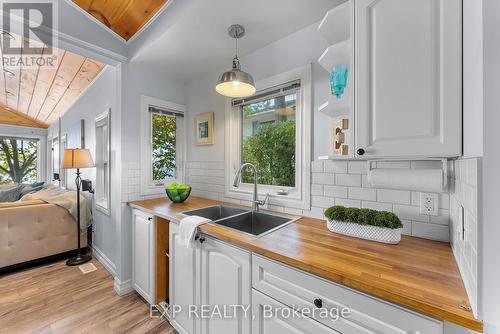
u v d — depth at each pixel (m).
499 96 0.52
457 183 0.84
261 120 1.96
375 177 1.09
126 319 1.74
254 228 1.71
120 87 2.07
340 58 1.23
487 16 0.53
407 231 1.16
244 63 1.95
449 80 0.78
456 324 0.56
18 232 2.53
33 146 5.70
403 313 0.66
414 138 0.85
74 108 3.73
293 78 1.62
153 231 1.79
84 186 3.18
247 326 1.08
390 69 0.89
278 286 0.96
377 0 0.92
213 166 2.26
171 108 2.45
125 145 2.10
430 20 0.81
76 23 1.71
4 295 2.05
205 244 1.31
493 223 0.52
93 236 2.98
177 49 1.85
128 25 1.88
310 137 1.53
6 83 3.36
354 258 0.89
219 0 1.30
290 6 1.35
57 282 2.28
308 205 1.55
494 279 0.52
